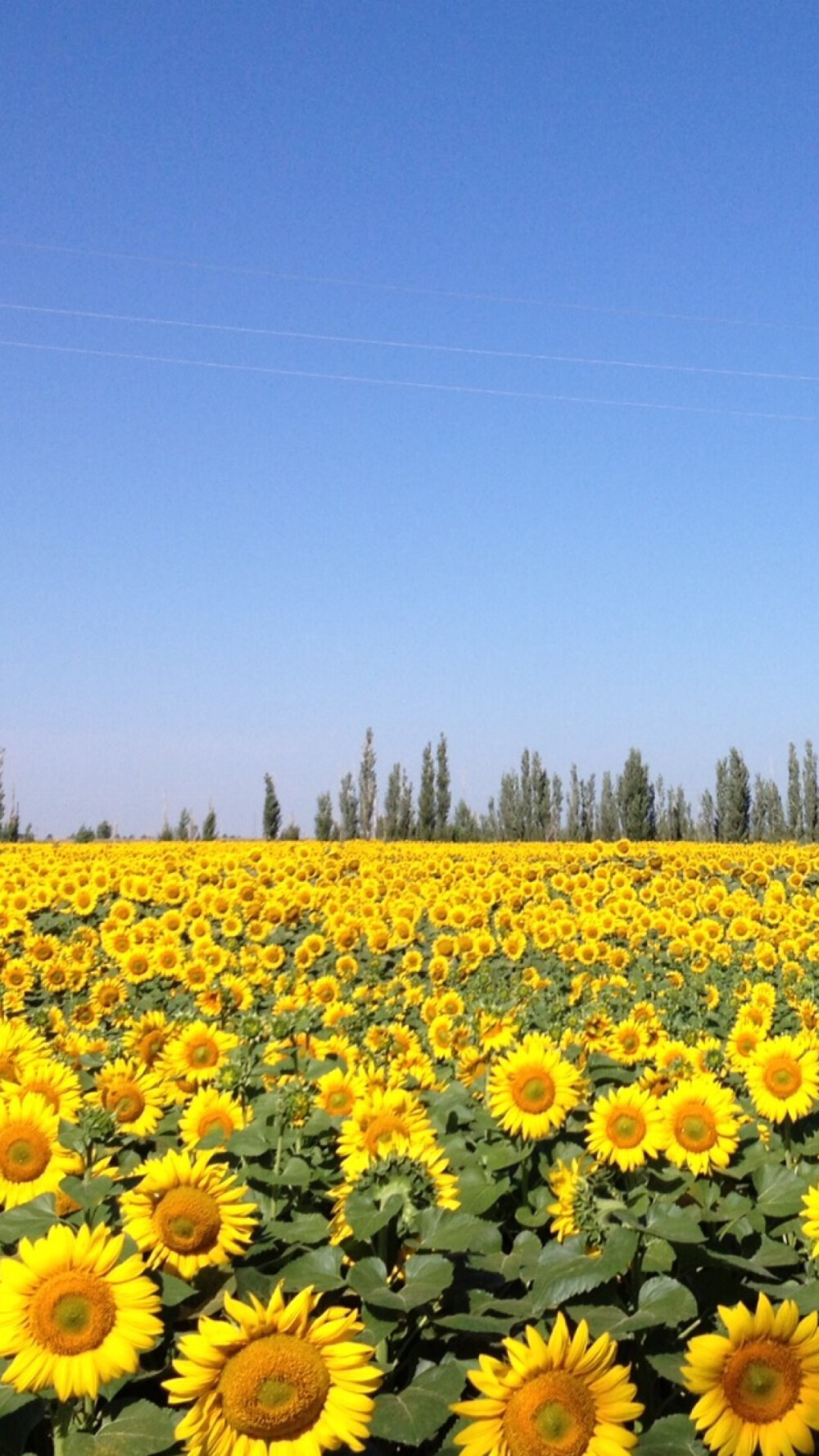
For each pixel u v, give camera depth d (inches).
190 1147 239.0
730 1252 213.0
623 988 565.3
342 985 618.5
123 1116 251.4
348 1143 221.0
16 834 2655.0
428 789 3245.6
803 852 1264.8
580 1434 142.3
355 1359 145.8
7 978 601.3
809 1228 197.6
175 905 972.6
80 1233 157.3
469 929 833.5
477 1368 180.4
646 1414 183.6
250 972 633.0
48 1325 152.3
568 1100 238.4
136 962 636.7
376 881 1005.8
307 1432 142.9
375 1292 179.6
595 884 985.5
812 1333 148.6
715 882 1139.9
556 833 3511.3
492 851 1608.0
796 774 3388.3
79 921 913.5
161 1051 334.3
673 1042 304.3
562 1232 199.2
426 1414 167.0
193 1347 144.2
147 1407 165.6
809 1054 267.0
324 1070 316.5
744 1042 332.5
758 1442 146.8
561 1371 145.0
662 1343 187.6
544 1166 237.3
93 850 1617.9
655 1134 225.3
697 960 685.3
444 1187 204.7
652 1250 190.5
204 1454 141.6
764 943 681.0
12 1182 205.5
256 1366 142.9
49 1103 240.4
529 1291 193.5
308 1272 188.5
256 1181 236.4
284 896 906.7
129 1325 154.1
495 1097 241.1
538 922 754.8
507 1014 318.7
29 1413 166.2
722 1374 148.1
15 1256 185.0
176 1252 181.0
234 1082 274.7
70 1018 540.7
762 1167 229.0
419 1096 287.1
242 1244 193.2
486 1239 192.2
